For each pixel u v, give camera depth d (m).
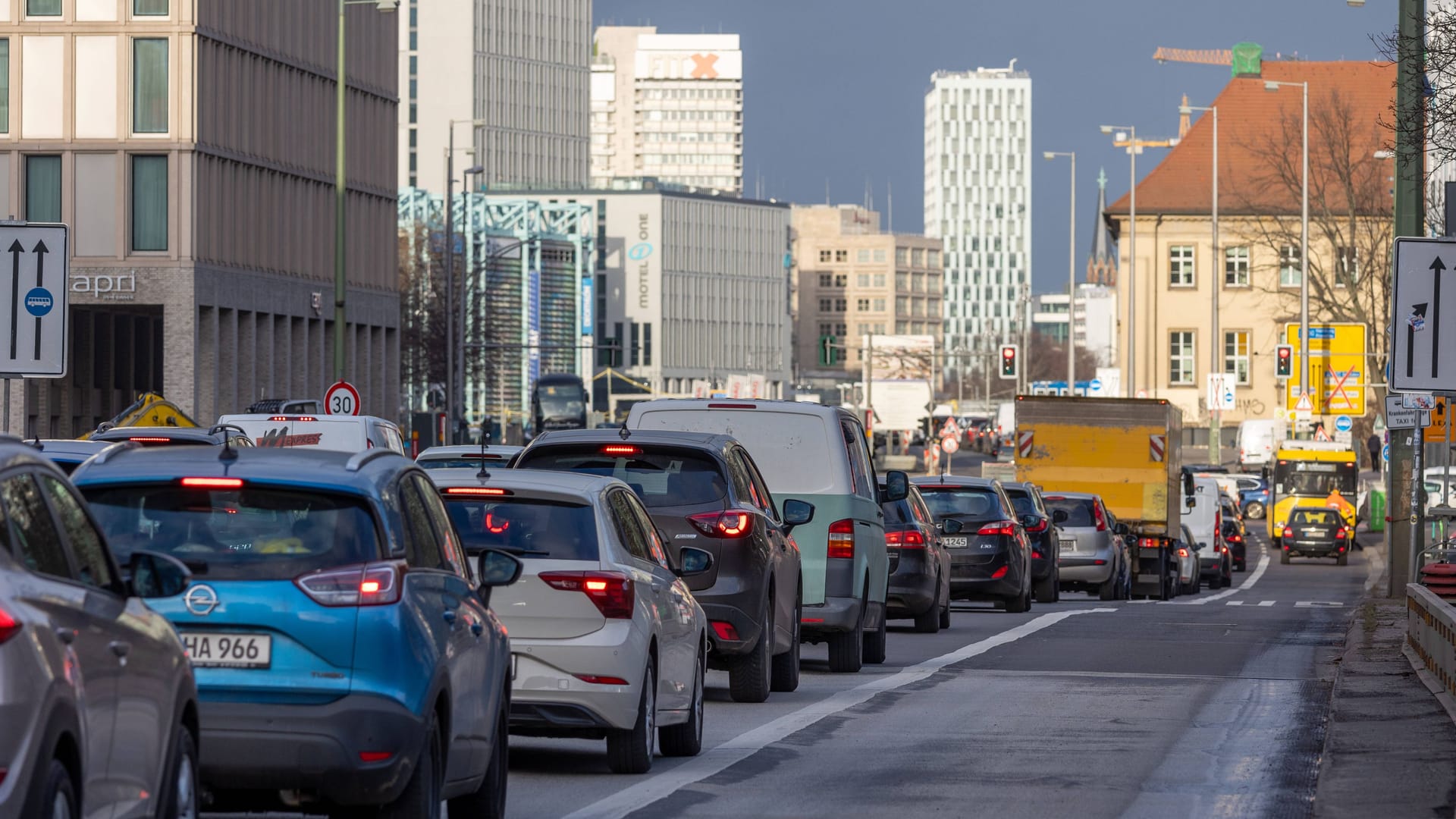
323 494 24.91
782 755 38.78
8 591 17.56
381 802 24.38
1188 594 132.12
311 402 134.00
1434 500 165.62
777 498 54.12
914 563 71.62
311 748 23.94
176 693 21.34
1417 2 81.12
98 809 18.97
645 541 37.38
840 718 45.31
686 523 44.16
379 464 26.06
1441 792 33.22
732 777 35.62
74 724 18.16
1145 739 41.53
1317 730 43.28
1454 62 80.06
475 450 74.38
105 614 19.58
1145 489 119.31
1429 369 57.19
